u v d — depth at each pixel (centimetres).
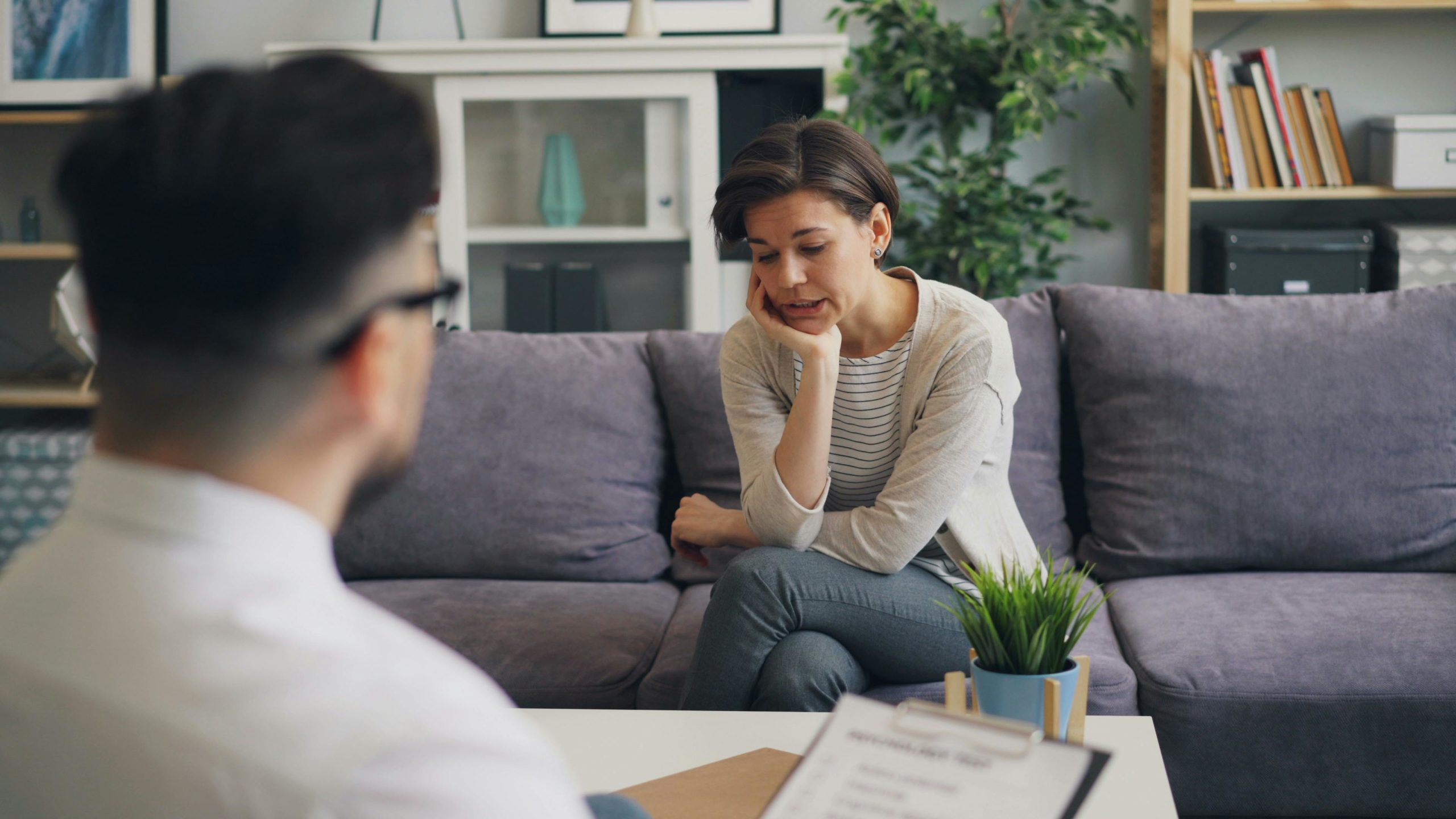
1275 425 184
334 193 39
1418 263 286
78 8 305
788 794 72
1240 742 149
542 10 310
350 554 192
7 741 38
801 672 139
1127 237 327
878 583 146
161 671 37
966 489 153
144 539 39
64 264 327
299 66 42
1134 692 153
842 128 145
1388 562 181
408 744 35
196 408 39
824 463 149
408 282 42
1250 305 195
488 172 292
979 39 288
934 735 74
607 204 294
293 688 36
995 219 289
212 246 38
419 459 195
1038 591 111
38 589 39
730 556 195
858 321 152
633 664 162
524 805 37
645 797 103
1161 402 188
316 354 40
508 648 164
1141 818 99
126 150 39
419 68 287
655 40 283
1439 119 285
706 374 200
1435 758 147
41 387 297
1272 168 295
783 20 322
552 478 194
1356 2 285
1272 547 183
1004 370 151
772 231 142
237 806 35
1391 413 183
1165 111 295
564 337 209
